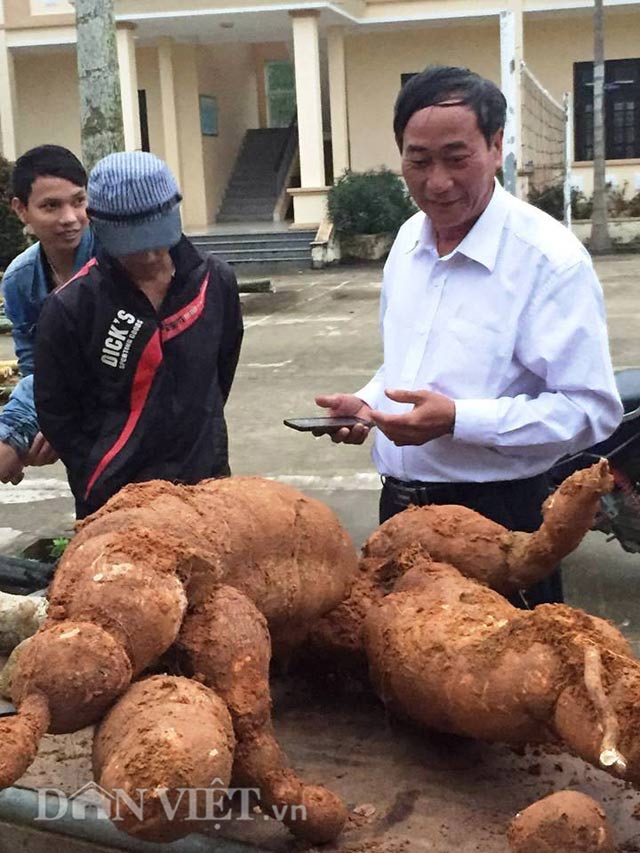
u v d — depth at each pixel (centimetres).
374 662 200
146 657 160
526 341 230
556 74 2117
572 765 200
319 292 1474
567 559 468
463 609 191
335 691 231
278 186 2228
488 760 203
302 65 1859
